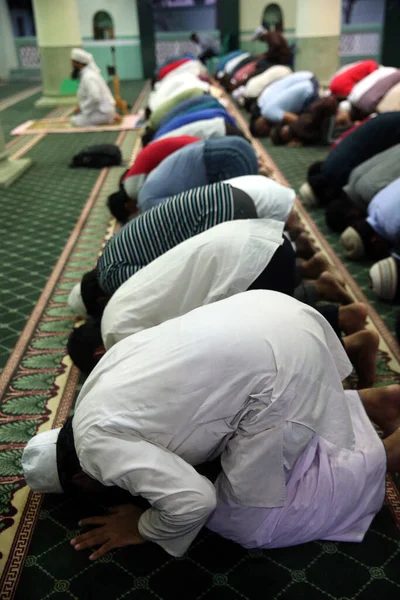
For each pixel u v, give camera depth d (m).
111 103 7.97
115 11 13.27
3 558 1.56
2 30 14.08
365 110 6.25
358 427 1.64
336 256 3.33
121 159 5.96
